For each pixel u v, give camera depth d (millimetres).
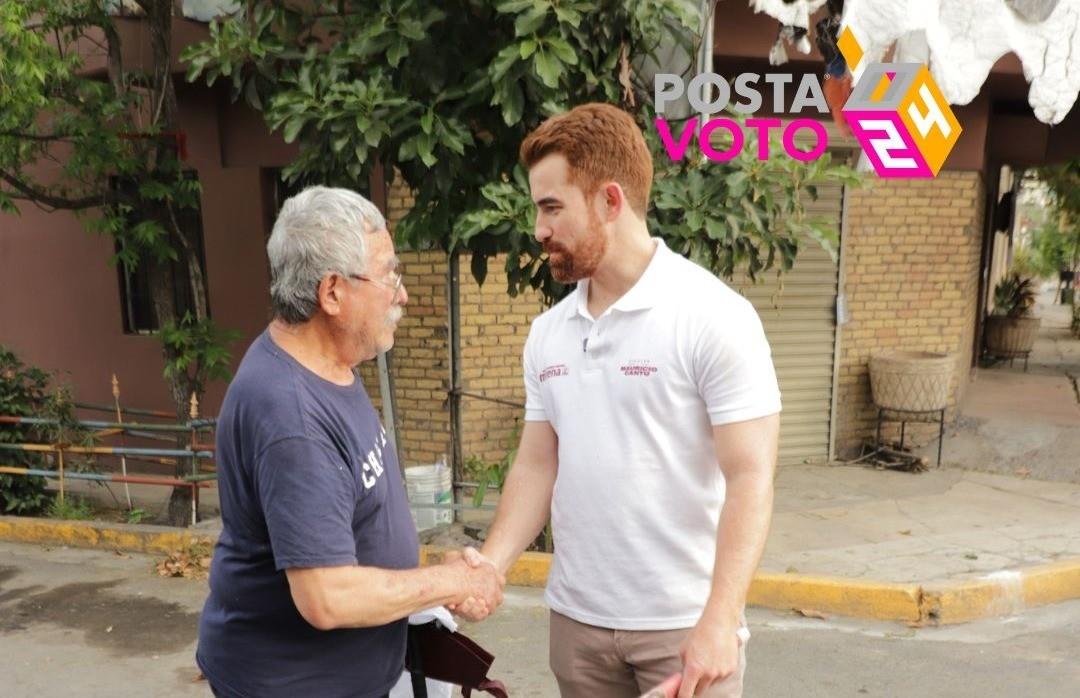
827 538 5441
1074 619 4535
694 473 1972
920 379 6824
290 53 4336
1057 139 8094
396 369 6703
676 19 4141
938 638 4324
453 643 2133
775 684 3852
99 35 6707
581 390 2053
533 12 3646
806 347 7152
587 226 1943
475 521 5934
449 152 4121
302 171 4535
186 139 7074
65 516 6430
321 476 1730
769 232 4203
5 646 4371
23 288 8828
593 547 2055
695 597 2006
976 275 8578
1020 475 6840
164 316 6402
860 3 3781
